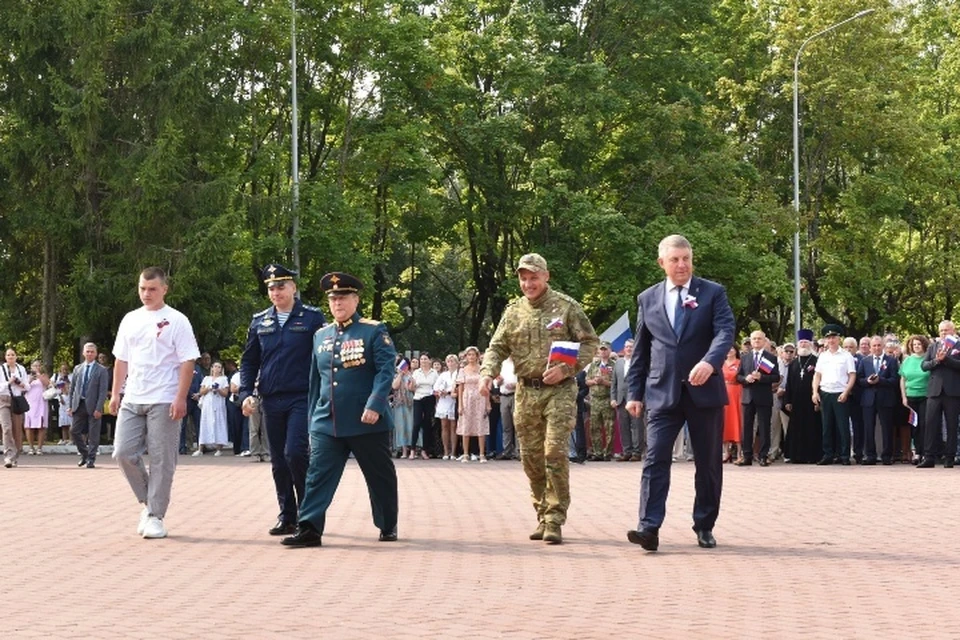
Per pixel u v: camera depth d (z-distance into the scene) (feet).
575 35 154.61
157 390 43.47
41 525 47.93
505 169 153.48
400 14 153.17
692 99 159.53
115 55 127.34
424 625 26.63
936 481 67.46
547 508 41.24
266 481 71.10
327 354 41.39
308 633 25.82
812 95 165.27
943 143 179.52
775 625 26.50
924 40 191.21
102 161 125.80
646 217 151.74
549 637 25.23
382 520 41.86
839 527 45.29
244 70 142.61
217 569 35.58
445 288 182.09
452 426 99.19
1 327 136.77
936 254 166.81
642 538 38.06
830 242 166.81
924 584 32.12
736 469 81.61
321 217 135.64
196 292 128.67
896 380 88.02
